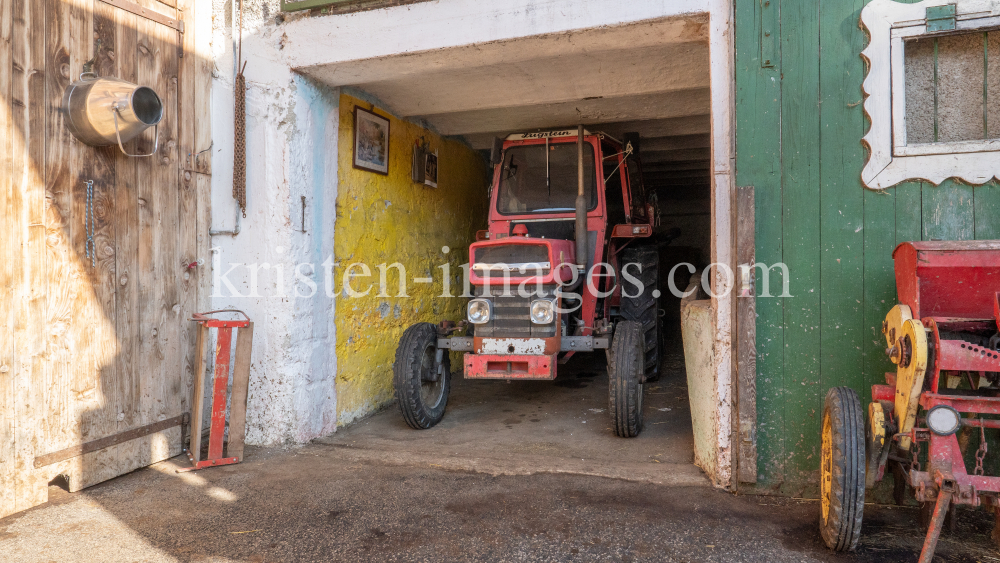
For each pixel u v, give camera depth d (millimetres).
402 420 4184
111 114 2715
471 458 3297
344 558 2230
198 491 2867
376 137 4301
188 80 3428
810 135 2699
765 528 2424
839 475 2064
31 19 2625
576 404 4559
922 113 2623
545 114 4801
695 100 4418
